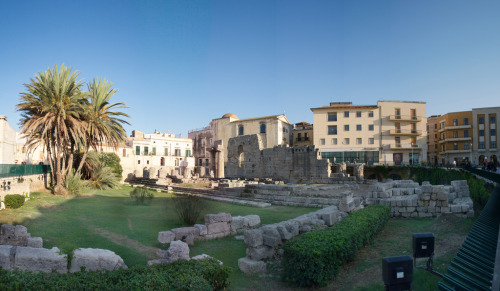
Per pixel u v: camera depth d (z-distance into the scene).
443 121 70.94
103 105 30.55
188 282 5.81
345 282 7.73
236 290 7.33
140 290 5.36
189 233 11.05
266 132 70.81
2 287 5.08
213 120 83.75
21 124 26.88
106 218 15.74
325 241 8.27
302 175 39.62
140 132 83.19
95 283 5.48
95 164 35.19
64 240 11.18
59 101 25.83
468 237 8.62
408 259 4.13
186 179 39.94
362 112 64.50
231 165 50.50
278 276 8.23
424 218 16.31
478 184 20.44
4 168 21.12
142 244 10.98
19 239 9.77
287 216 16.34
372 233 11.61
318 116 66.19
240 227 12.87
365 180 35.06
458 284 5.36
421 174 41.56
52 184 29.38
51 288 5.20
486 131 65.00
